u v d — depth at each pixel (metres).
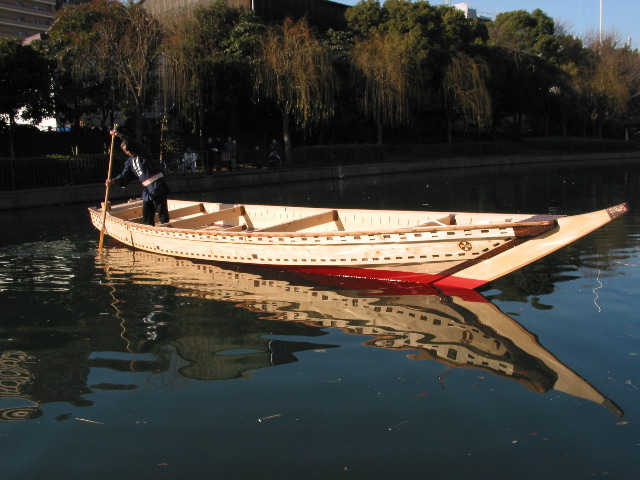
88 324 5.00
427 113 36.56
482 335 4.52
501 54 37.88
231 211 8.81
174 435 3.13
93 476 2.80
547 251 5.18
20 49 20.16
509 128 47.34
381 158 30.48
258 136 31.94
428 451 2.94
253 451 2.97
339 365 3.99
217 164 23.08
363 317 5.04
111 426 3.24
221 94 26.00
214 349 4.35
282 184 23.11
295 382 3.73
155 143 27.66
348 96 29.77
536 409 3.32
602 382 3.64
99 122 28.30
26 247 8.87
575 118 48.25
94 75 22.20
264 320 5.01
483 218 6.26
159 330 4.81
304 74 25.00
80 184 17.64
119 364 4.10
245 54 26.53
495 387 3.60
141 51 20.95
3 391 3.70
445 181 22.95
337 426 3.18
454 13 36.56
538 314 4.99
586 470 2.76
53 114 22.52
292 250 6.32
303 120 27.81
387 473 2.77
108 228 8.95
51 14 68.69
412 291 5.84
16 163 16.11
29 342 4.58
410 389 3.60
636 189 16.98
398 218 7.13
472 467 2.80
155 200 8.16
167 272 6.89
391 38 30.17
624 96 43.44
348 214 7.59
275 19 31.84
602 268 6.56
